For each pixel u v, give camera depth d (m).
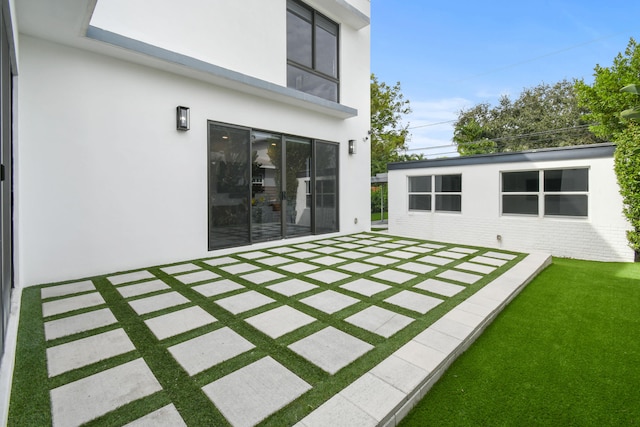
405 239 7.43
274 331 2.58
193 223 5.20
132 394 1.78
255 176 6.18
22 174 3.66
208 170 5.37
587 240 6.29
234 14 5.60
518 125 20.33
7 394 1.61
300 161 7.08
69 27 3.49
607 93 10.54
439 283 3.94
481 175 7.59
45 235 3.84
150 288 3.68
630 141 5.70
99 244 4.25
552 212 6.75
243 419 1.58
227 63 5.51
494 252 5.96
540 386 2.02
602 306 3.45
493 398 1.90
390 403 1.70
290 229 6.89
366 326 2.69
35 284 3.79
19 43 3.59
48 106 3.82
